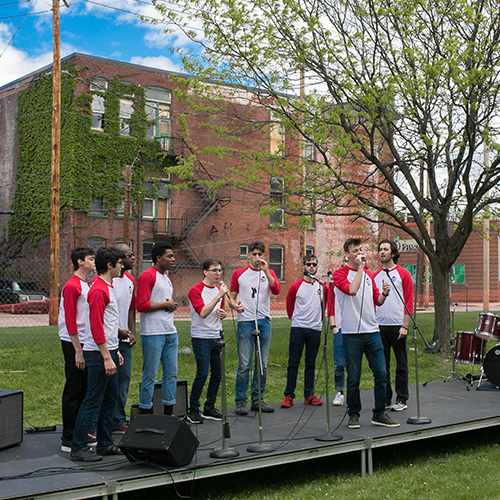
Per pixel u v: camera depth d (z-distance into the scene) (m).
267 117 25.78
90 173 25.55
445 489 5.10
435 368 11.63
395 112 12.36
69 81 25.61
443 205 13.02
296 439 5.56
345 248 6.11
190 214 27.84
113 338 5.04
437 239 13.16
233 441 5.50
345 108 12.12
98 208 26.02
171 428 4.62
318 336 7.48
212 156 27.45
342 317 6.19
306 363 7.54
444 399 7.60
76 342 5.17
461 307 32.62
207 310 6.38
